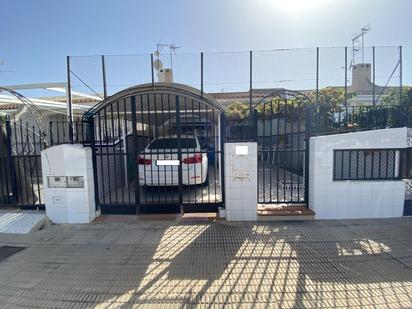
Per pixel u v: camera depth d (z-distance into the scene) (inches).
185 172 274.2
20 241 200.8
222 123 238.4
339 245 180.2
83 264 164.9
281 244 183.3
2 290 141.1
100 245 190.1
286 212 226.8
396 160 227.1
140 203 244.7
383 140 223.6
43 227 226.5
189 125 323.6
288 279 143.3
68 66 305.1
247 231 205.5
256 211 225.8
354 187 224.5
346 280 141.6
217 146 327.0
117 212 246.5
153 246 185.5
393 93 317.1
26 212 245.3
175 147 291.1
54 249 186.5
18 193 258.4
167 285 140.4
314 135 236.4
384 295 129.4
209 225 218.8
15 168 257.3
